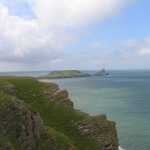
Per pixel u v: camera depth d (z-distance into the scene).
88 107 139.50
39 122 45.88
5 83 62.47
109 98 175.25
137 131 89.50
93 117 63.09
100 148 54.50
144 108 134.25
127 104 148.12
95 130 57.88
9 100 42.22
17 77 73.81
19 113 41.66
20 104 43.16
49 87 69.69
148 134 85.31
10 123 40.03
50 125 55.69
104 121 61.94
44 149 42.59
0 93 44.84
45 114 59.78
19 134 40.00
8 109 40.97
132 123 101.56
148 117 112.25
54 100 66.75
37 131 43.97
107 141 57.28
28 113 43.25
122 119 109.06
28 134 41.44
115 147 59.28
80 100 166.75
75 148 47.22
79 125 57.59
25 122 41.78
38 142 43.19
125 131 89.75
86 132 56.75
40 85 69.31
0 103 41.19
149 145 74.56
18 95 62.47
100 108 136.00
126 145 74.94
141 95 189.25
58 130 54.41
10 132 39.28
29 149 40.41
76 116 60.75
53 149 43.25
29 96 63.88
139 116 114.56
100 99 170.50
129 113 121.88
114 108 135.62
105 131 59.16
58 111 62.22
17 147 38.12
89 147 52.59
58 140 45.28
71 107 68.12
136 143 76.69
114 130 63.12
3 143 35.72
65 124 57.47
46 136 45.09
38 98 64.50
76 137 54.53
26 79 71.50
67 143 45.59
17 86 65.75
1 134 37.47
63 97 70.06
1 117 39.78
